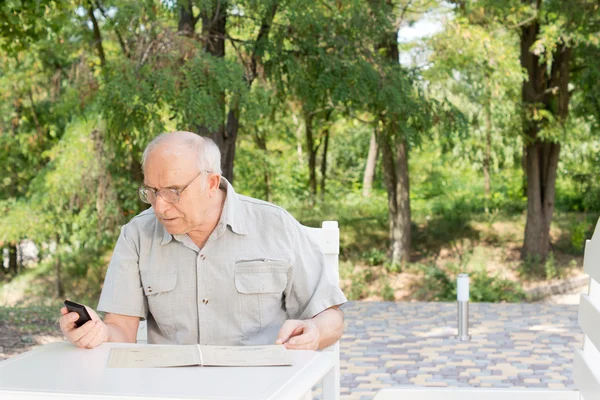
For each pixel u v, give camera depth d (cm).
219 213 266
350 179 2423
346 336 805
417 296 1566
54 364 192
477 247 1789
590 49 1642
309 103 1167
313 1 1086
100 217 1432
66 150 1401
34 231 1561
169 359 191
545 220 1697
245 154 1850
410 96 1281
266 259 265
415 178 2366
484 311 941
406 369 657
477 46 1445
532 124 1653
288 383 169
